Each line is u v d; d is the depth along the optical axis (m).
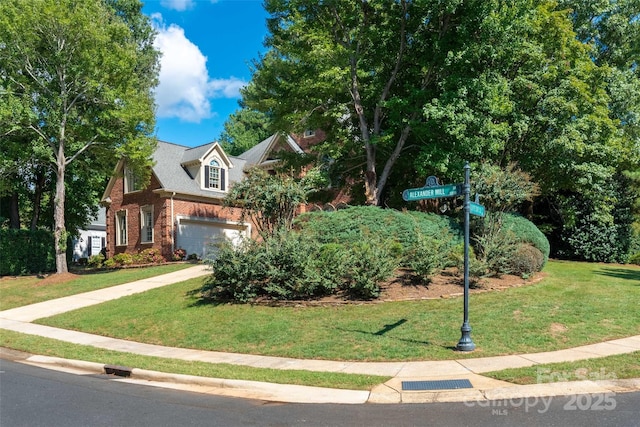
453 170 16.17
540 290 12.85
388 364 8.29
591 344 8.84
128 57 21.11
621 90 20.94
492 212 14.79
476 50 15.74
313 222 14.84
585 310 10.82
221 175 28.66
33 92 20.81
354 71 18.22
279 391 7.03
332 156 18.94
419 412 5.95
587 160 19.66
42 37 20.39
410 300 11.96
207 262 13.55
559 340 9.08
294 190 14.78
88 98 21.59
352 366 8.28
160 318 12.34
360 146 19.11
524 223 16.02
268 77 19.56
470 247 14.13
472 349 8.73
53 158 22.69
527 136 18.95
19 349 10.38
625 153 20.83
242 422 5.68
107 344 10.77
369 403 6.44
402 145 18.36
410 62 18.47
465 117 15.20
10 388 7.37
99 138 22.50
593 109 18.62
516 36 16.20
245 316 11.73
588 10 22.17
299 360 8.83
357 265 12.62
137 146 21.97
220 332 10.88
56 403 6.52
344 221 14.82
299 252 12.71
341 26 18.38
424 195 9.57
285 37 18.75
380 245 12.79
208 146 28.03
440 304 11.56
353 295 12.42
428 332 9.82
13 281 21.44
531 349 8.69
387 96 19.05
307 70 18.30
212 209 27.98
